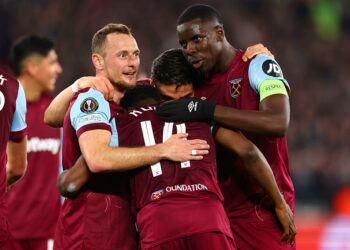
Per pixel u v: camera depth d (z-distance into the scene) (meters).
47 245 20.17
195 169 12.37
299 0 66.00
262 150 14.61
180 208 11.91
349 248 25.08
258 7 65.00
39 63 20.45
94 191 13.16
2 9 58.59
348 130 55.66
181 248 11.83
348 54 64.12
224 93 14.71
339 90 60.59
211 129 13.40
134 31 60.12
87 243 13.09
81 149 12.54
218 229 11.85
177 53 14.32
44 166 20.16
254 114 13.03
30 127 20.03
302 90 60.31
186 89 14.09
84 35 58.62
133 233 13.30
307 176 50.34
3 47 57.69
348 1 66.56
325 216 36.81
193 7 14.37
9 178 16.34
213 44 14.13
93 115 12.73
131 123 12.99
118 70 14.22
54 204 20.33
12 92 14.47
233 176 14.82
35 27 58.56
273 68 14.00
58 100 14.38
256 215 14.89
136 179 12.70
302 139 54.78
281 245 14.84
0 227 14.12
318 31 64.94
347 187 49.38
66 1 59.94
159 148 12.34
